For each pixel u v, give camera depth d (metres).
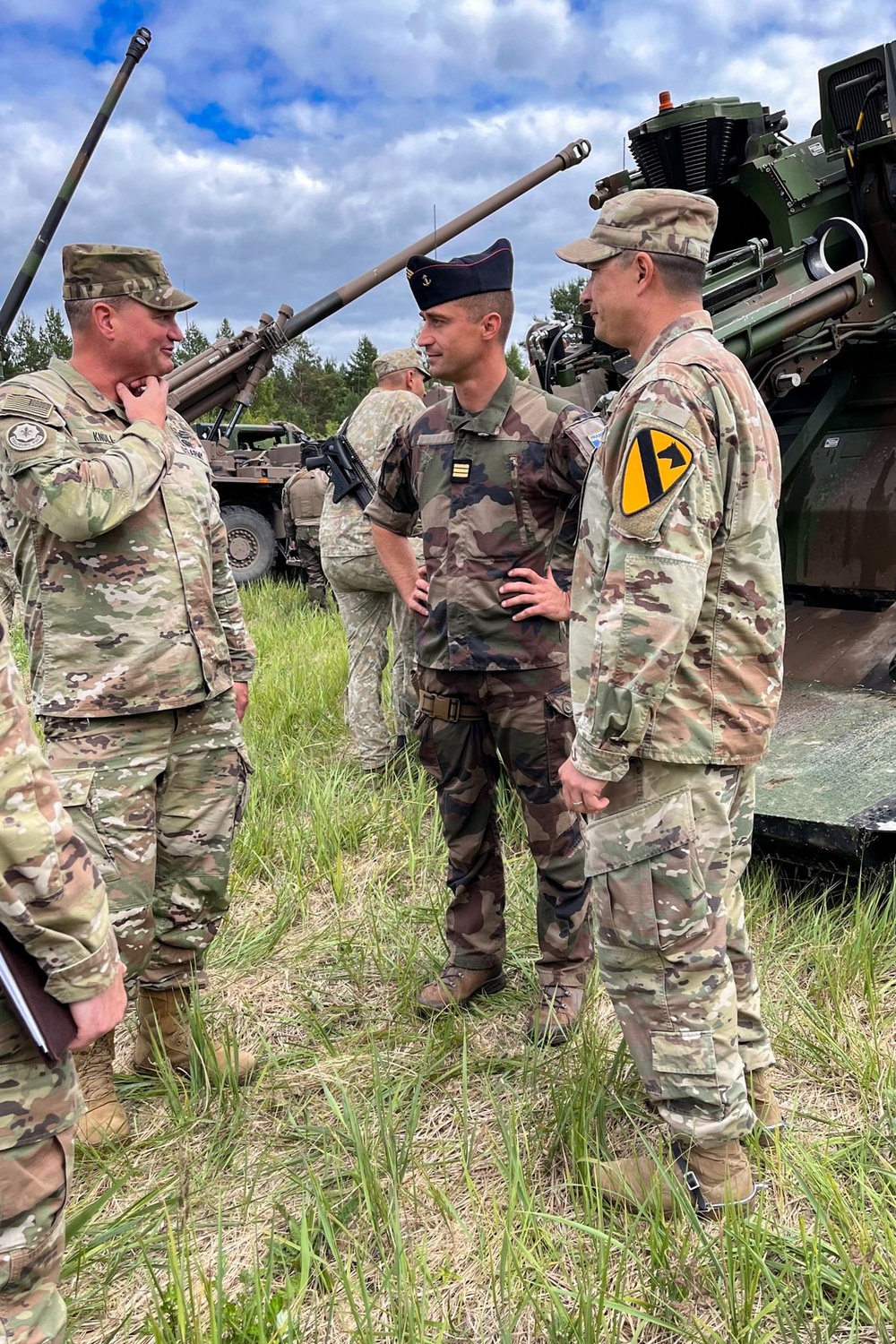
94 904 1.36
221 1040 2.83
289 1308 1.80
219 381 7.82
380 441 4.52
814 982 2.83
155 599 2.49
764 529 1.91
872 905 2.99
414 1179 2.25
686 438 1.78
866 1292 1.76
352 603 4.73
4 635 1.31
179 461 2.63
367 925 3.47
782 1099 2.43
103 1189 2.32
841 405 4.56
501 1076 2.61
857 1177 2.06
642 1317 1.79
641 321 2.02
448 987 2.94
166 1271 2.06
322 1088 2.62
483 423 2.62
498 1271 1.93
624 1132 2.37
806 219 4.25
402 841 4.08
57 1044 1.33
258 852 3.97
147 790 2.50
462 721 2.80
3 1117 1.32
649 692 1.81
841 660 4.07
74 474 2.29
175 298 2.46
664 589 1.78
